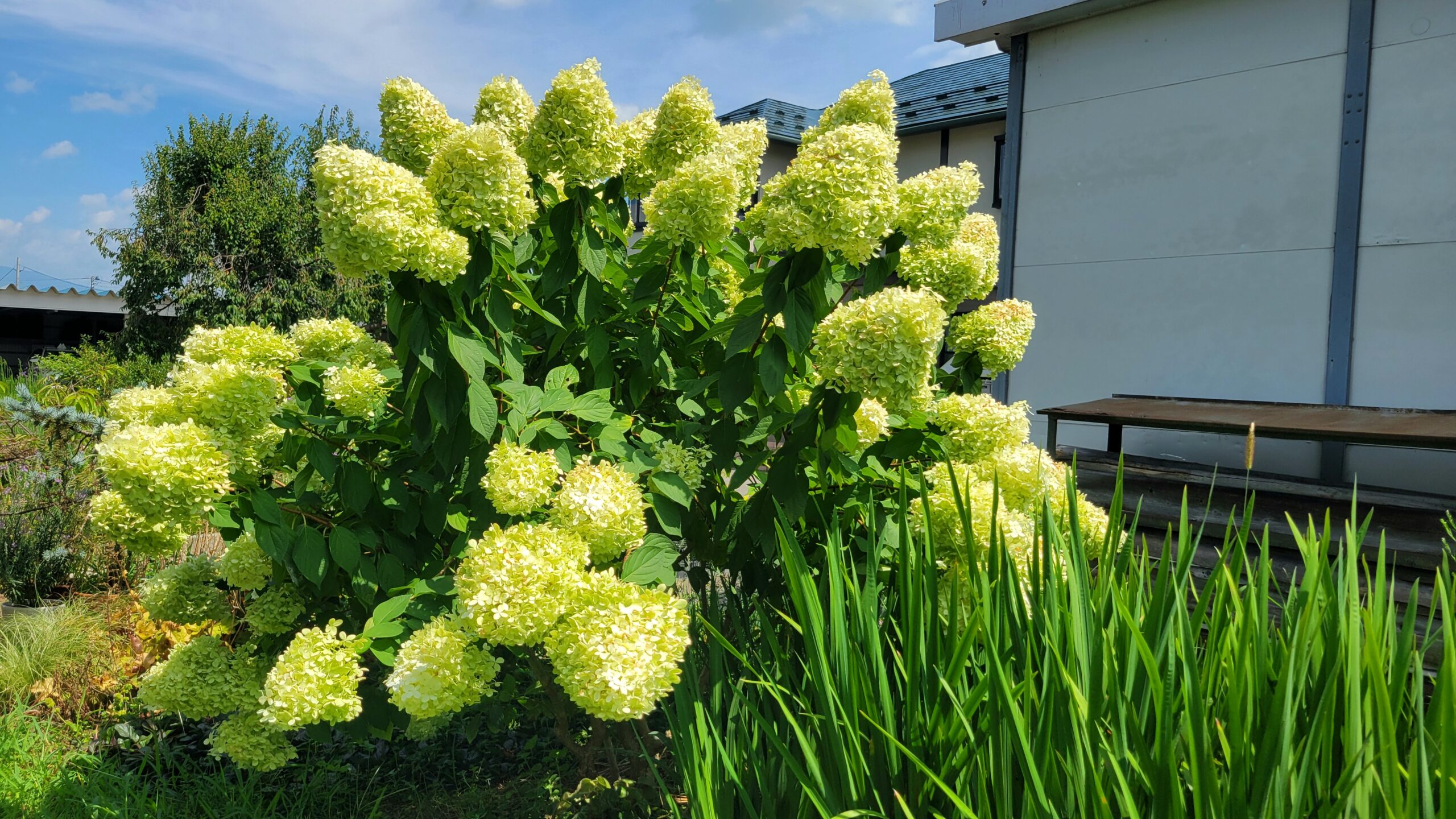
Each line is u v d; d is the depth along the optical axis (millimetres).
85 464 4676
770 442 2816
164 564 4406
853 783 1482
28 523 4664
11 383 6957
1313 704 1255
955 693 1543
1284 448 4500
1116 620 1448
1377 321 4195
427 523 2205
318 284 12977
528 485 1831
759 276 2215
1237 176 4621
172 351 12445
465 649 1816
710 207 2137
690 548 2564
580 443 2301
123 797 2543
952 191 2490
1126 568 1675
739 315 2271
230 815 2504
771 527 2252
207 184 12961
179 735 3154
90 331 16062
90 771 2783
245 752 2229
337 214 1796
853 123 2730
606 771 2727
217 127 13164
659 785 2145
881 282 2643
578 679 1608
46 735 3025
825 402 2100
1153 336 4949
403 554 2230
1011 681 1516
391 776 2865
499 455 1886
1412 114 4062
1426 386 4055
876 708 1563
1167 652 1402
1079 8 4984
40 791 2605
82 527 4594
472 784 2857
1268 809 1149
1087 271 5215
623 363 2590
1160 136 4891
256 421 2039
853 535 2408
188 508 1843
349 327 2582
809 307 2148
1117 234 5078
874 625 1674
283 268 13039
